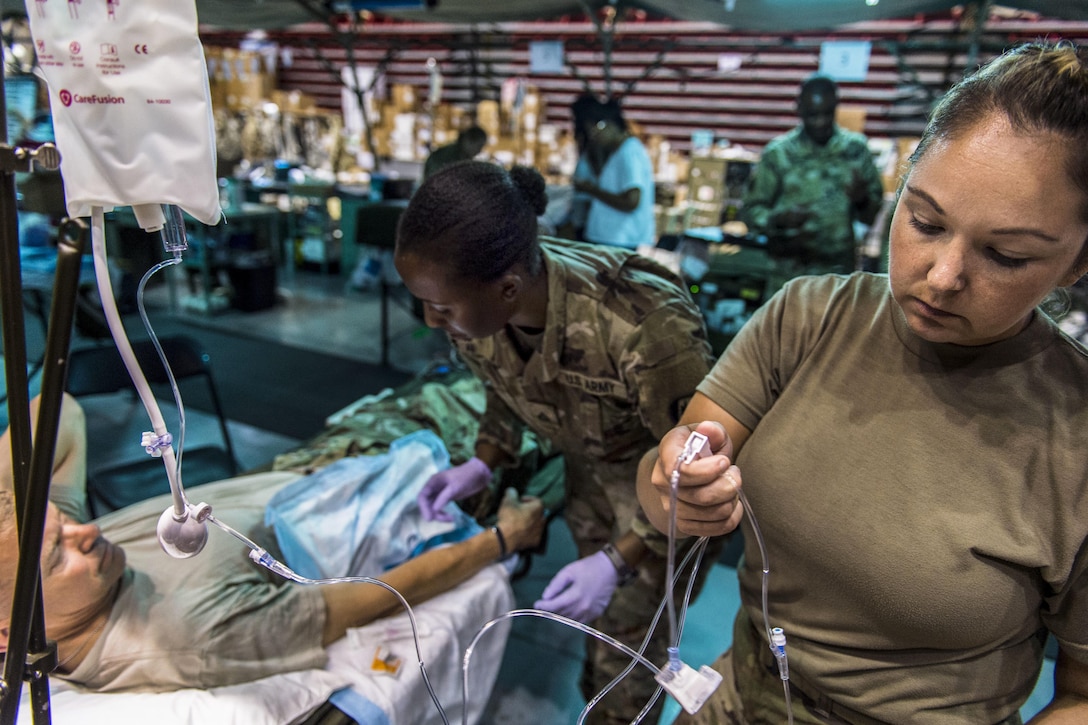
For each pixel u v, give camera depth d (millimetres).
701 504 621
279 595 1232
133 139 482
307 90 8062
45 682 572
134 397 3666
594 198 3998
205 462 2305
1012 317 574
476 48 6340
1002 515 654
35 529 490
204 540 632
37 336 3195
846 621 755
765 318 822
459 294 995
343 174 6504
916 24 4750
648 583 1344
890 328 727
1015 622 687
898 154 4320
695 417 837
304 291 5945
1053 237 524
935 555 673
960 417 677
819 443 737
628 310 1117
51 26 458
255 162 6527
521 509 1562
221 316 5199
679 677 630
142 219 523
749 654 918
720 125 6301
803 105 3529
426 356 4617
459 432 2205
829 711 806
